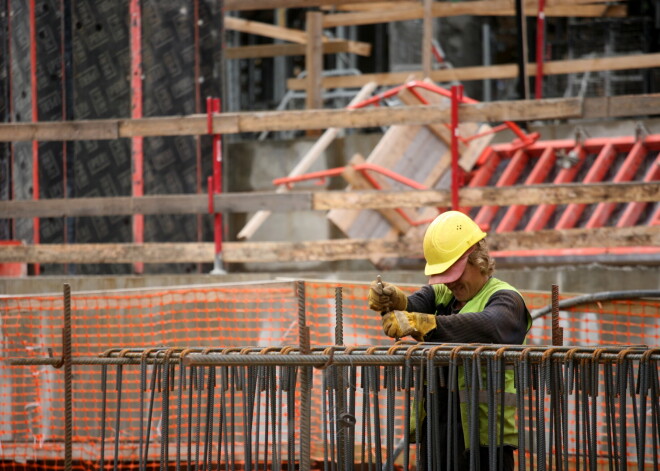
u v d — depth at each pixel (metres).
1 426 29.09
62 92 36.28
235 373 15.34
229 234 40.72
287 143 40.72
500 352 13.85
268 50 47.41
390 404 14.59
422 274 28.81
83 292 27.80
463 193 29.11
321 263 39.69
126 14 36.34
